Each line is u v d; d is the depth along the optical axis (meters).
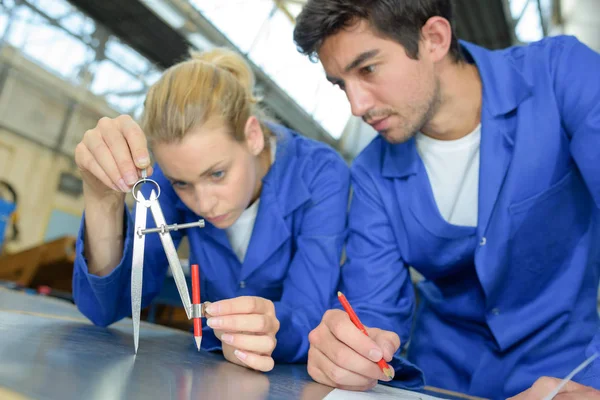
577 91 1.02
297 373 0.88
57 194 5.94
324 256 1.09
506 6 4.52
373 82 0.99
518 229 1.07
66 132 5.96
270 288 1.20
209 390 0.54
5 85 5.29
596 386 0.76
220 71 1.05
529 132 1.06
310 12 0.98
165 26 4.95
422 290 1.38
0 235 3.47
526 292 1.14
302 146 1.25
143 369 0.60
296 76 6.65
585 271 1.13
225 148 0.96
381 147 1.24
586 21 6.16
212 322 0.79
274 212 1.15
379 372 0.75
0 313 1.01
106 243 0.99
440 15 1.04
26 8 5.11
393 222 1.16
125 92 6.23
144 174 0.83
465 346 1.24
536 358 1.13
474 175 1.14
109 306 1.04
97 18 4.88
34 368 0.50
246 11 5.54
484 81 1.10
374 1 0.93
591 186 0.97
